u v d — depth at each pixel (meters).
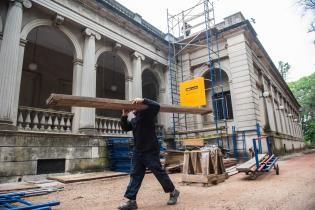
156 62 17.70
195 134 17.53
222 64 17.50
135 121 4.17
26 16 10.67
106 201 5.07
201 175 6.45
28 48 15.36
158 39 17.91
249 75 15.84
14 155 8.59
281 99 29.80
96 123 12.25
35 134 9.29
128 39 15.39
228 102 18.00
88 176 9.05
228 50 16.95
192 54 19.17
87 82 12.21
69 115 11.12
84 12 12.74
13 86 9.22
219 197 4.87
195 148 13.58
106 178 9.22
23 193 5.46
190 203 4.34
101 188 7.00
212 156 6.99
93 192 6.32
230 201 4.44
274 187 5.86
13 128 8.81
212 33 17.56
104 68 20.61
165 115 17.78
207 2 18.06
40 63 15.91
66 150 10.24
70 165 10.28
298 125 44.34
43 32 14.39
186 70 19.00
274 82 26.59
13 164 8.52
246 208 3.88
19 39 9.83
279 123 24.91
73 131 11.15
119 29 14.84
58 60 17.09
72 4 12.17
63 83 17.17
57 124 10.57
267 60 22.39
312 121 53.94
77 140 10.75
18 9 9.95
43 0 10.91
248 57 16.45
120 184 7.75
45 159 9.46
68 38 12.34
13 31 9.59
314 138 55.69
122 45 14.94
